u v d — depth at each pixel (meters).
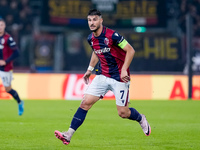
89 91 24.53
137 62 87.00
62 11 86.00
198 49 89.88
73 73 71.56
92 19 23.62
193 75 68.25
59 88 65.00
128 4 86.25
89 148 24.25
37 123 35.72
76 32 87.19
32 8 91.00
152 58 87.31
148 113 45.94
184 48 88.06
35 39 88.75
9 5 90.44
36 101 60.25
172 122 37.97
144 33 87.19
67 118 39.84
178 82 67.25
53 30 86.56
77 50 87.69
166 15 87.06
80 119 24.03
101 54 24.39
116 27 86.69
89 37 24.66
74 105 54.06
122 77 23.38
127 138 28.33
